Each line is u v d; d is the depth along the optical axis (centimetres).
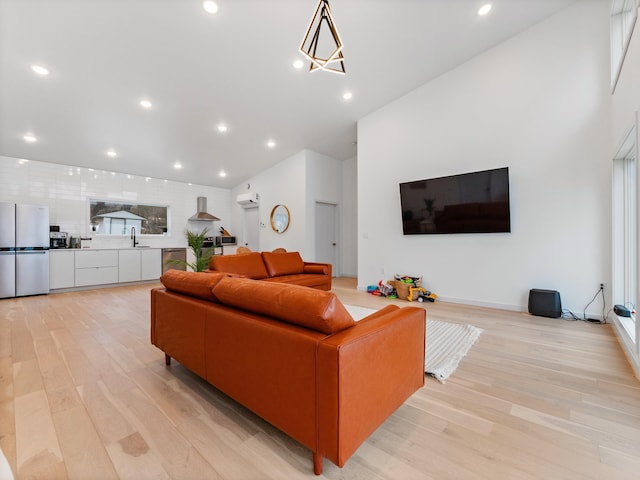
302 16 282
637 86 200
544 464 114
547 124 331
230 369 144
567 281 324
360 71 381
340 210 708
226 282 157
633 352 203
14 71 307
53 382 181
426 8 288
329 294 115
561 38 320
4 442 126
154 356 223
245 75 364
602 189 304
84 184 554
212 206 755
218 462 117
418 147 435
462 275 396
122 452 121
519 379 185
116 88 355
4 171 476
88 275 526
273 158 635
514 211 354
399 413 150
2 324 307
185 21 276
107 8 255
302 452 123
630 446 125
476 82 378
